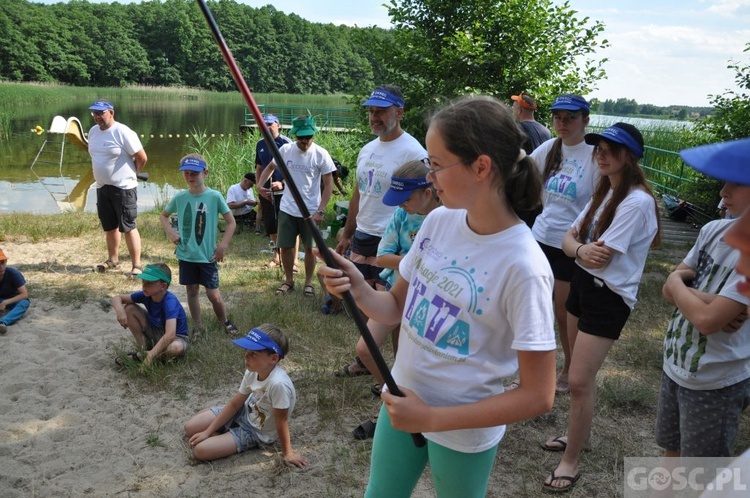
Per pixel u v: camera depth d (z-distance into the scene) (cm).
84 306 598
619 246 313
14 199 1270
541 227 424
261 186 765
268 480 352
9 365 474
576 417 338
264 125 197
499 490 344
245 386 377
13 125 2747
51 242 815
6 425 396
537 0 954
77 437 387
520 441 390
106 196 676
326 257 204
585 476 354
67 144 2189
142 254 776
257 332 370
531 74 942
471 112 175
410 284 209
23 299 573
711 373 256
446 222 200
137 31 7875
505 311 182
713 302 243
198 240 523
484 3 958
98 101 655
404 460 219
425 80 998
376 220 468
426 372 195
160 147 2228
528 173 181
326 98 7988
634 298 322
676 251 888
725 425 260
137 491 340
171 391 446
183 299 630
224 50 189
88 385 450
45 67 6988
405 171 371
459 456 199
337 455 373
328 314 589
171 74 7975
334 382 456
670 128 1722
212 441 368
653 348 526
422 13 1001
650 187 327
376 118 456
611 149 319
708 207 1102
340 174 1033
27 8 7125
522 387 178
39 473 352
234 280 690
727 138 1040
